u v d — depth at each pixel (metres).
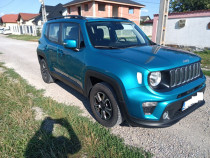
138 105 2.26
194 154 2.32
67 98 4.04
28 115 3.08
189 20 11.20
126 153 2.27
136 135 2.72
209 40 10.56
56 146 2.41
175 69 2.35
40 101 3.77
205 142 2.54
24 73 6.06
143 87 2.21
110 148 2.33
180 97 2.38
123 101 2.39
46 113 3.28
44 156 2.20
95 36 3.12
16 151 2.32
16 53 10.57
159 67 2.23
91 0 22.89
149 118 2.30
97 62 2.70
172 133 2.77
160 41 7.64
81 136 2.59
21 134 2.63
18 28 39.91
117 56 2.57
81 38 3.18
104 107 2.81
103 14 24.39
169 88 2.31
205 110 3.45
